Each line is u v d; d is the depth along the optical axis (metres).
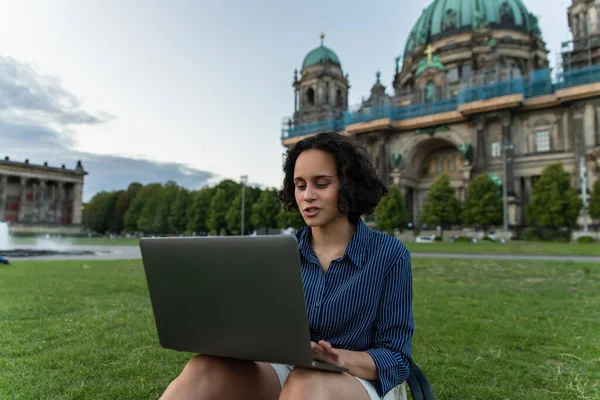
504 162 61.69
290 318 1.78
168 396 2.00
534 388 4.45
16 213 105.12
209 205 89.88
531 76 69.38
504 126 65.75
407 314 2.27
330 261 2.36
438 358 5.40
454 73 81.56
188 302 2.07
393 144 77.69
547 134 65.62
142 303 9.05
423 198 80.81
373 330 2.34
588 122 61.00
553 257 27.66
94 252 33.47
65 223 106.56
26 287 11.23
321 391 1.80
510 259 24.98
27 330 6.49
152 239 2.12
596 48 66.44
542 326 7.09
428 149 80.50
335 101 91.81
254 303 1.85
